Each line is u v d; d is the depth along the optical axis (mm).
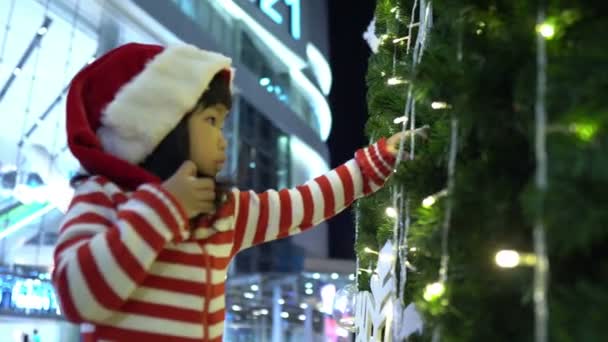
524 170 593
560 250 473
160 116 920
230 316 9219
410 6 1188
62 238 835
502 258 533
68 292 774
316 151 15195
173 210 806
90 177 916
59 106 7301
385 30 1431
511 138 604
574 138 450
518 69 578
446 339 586
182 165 878
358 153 1149
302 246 13531
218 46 10820
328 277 9523
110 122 920
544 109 494
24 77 7016
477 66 639
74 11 7434
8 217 6344
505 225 578
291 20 14750
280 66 14688
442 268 619
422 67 696
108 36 8016
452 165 635
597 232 436
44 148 6957
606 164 429
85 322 810
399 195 887
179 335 861
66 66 7391
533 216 455
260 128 12875
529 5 556
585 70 485
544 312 443
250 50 13109
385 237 1153
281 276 9539
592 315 428
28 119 6988
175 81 940
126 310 846
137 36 8602
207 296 910
